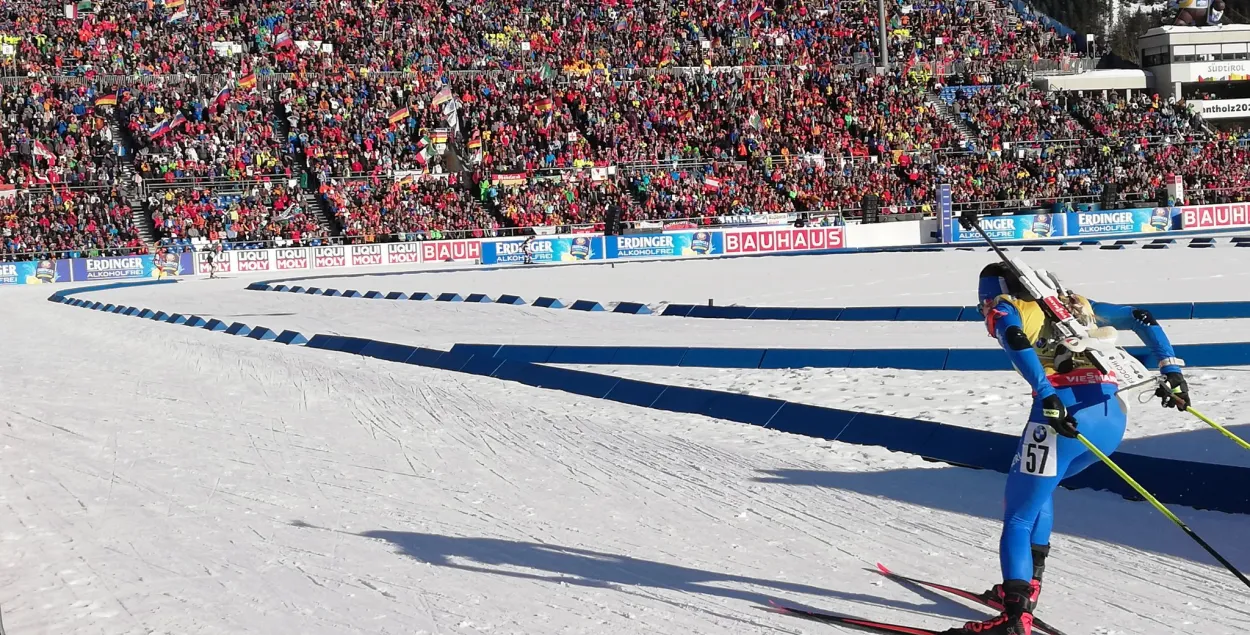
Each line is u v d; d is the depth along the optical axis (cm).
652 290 2856
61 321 2539
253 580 586
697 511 700
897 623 492
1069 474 479
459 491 780
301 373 1392
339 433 1009
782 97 5084
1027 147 5003
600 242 4475
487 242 4409
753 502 714
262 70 4728
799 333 1683
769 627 492
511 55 5116
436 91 4781
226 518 723
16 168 4225
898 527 646
